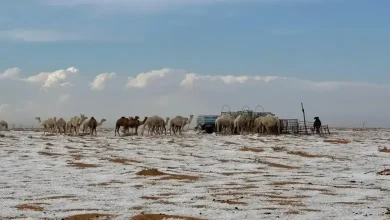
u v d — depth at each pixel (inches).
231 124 2098.9
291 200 486.3
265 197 507.2
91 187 595.8
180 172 773.9
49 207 451.8
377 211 420.5
